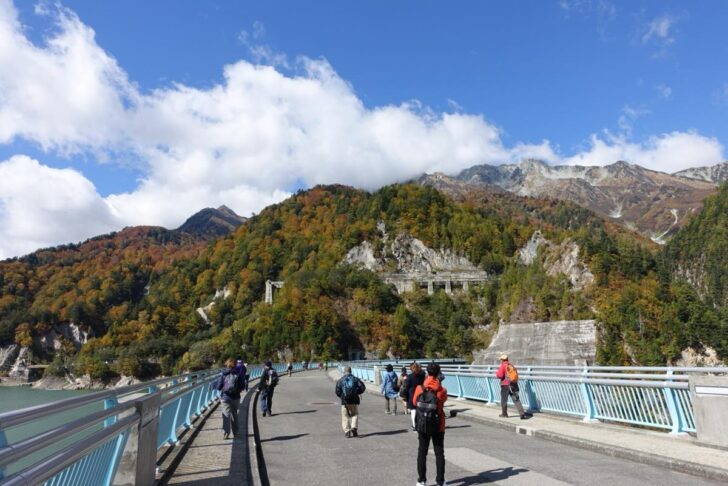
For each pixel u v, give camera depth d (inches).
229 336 4702.3
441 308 5797.2
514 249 7273.6
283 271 6791.3
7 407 2374.5
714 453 337.1
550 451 394.0
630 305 4008.4
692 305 3922.2
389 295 5733.3
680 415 405.7
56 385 5123.0
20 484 123.7
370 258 6884.8
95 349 5447.8
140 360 4995.1
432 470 337.4
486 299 5964.6
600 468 326.3
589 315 4210.1
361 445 444.1
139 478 234.1
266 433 530.3
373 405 847.7
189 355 4547.2
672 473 308.5
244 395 979.3
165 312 5984.3
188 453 384.2
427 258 7066.9
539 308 4758.9
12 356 5866.1
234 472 314.3
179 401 470.0
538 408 611.8
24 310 6579.7
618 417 474.3
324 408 795.4
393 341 5039.4
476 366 796.6
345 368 508.1
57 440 151.6
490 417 578.9
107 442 205.0
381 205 7785.4
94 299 7081.7
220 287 6973.4
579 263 4837.6
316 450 423.8
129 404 221.0
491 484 290.7
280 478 323.6
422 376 521.7
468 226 7396.7
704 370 377.7
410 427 563.8
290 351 4579.2
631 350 3735.2
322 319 4798.2
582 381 518.3
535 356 3959.2
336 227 7632.9
